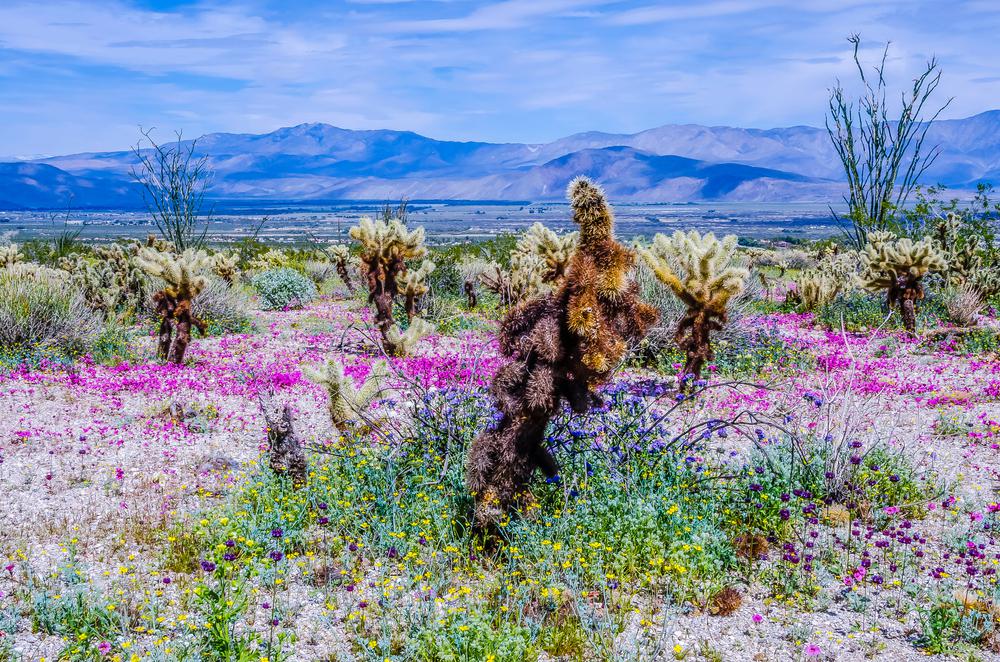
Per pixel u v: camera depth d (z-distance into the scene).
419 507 5.25
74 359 11.18
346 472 5.91
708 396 9.17
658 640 4.04
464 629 3.75
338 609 4.30
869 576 4.61
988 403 8.87
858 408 6.84
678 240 9.31
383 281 12.16
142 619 4.06
